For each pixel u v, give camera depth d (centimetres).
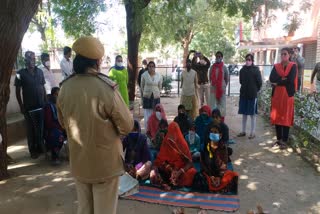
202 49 3016
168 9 903
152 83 705
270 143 650
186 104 745
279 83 587
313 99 619
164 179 445
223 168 435
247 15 972
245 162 541
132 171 451
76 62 235
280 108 592
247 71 663
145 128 735
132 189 422
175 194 420
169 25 1212
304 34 1247
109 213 256
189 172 437
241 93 681
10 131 679
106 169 244
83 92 231
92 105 229
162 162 459
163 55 3017
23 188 441
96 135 235
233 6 954
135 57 1041
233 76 3045
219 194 419
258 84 668
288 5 962
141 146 462
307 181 460
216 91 739
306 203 395
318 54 1145
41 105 573
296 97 687
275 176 480
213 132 438
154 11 1070
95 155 239
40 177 482
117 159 252
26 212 375
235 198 406
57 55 1541
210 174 437
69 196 416
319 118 572
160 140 559
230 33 2611
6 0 411
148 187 440
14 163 549
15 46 440
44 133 545
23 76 553
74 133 238
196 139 548
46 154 560
